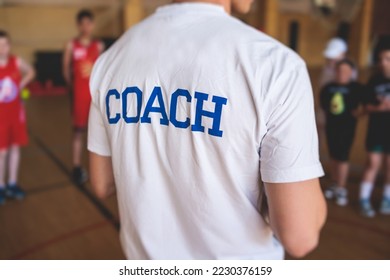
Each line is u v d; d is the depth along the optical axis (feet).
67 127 17.51
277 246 2.64
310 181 2.04
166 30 2.36
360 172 11.97
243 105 2.02
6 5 28.96
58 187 11.00
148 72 2.30
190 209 2.34
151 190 2.42
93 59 11.28
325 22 42.70
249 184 2.21
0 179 9.89
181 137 2.21
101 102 2.55
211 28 2.24
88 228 8.70
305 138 2.01
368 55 43.50
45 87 27.27
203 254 2.45
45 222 8.95
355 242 8.07
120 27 32.76
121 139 2.46
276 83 1.99
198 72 2.13
